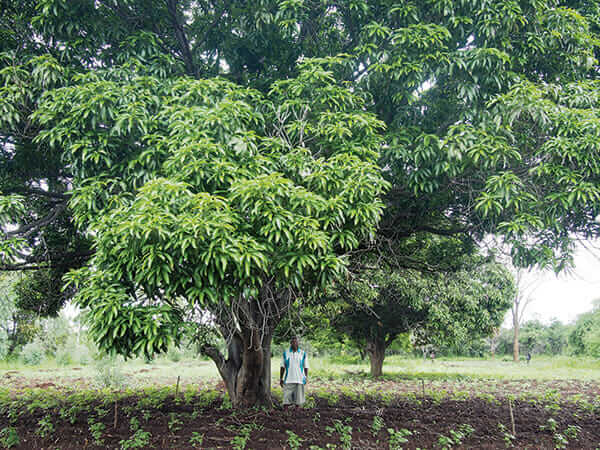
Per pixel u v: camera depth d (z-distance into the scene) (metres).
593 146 5.91
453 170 6.53
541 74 7.69
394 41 6.70
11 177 8.13
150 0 7.37
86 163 6.12
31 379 18.95
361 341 22.08
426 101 7.42
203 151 5.46
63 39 6.91
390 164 7.16
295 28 6.93
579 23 7.02
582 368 28.88
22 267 8.65
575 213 7.20
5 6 6.88
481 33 6.64
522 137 6.83
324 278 5.38
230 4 7.88
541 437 7.26
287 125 6.56
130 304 5.06
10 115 6.00
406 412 9.51
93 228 5.44
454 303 18.95
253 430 7.46
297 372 9.27
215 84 6.50
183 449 6.43
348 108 6.72
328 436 7.16
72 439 6.98
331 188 5.79
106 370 14.88
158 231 4.50
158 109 6.50
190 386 15.02
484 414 9.30
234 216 5.01
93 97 5.80
